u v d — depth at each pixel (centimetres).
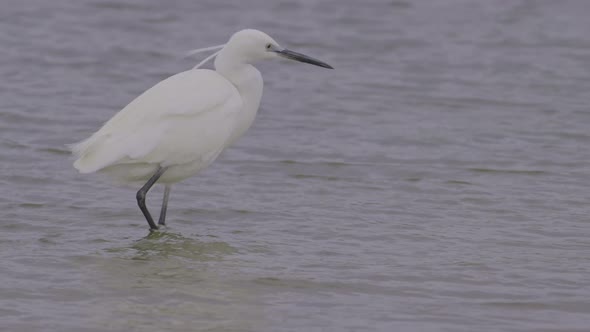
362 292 1039
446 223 1294
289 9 2753
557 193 1441
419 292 1041
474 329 945
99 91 2023
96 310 966
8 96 1923
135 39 2430
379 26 2605
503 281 1078
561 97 2044
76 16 2598
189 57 2302
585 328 952
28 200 1340
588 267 1127
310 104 1966
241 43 1216
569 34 2547
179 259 1130
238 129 1245
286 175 1512
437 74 2209
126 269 1090
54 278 1051
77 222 1263
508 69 2255
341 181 1489
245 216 1311
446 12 2756
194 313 968
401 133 1777
